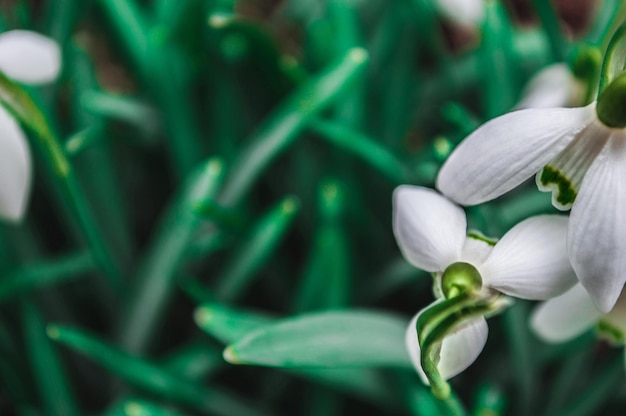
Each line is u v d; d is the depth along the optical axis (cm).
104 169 40
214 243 39
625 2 25
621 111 23
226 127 41
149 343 37
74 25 40
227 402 36
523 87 42
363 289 40
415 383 34
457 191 24
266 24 53
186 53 40
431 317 23
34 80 31
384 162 37
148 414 33
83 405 41
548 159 24
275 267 41
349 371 34
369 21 47
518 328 34
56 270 36
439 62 46
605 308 24
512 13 52
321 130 37
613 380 35
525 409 36
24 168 29
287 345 30
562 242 24
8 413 41
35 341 36
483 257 24
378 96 44
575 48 36
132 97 43
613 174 23
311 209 41
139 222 46
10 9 43
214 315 33
